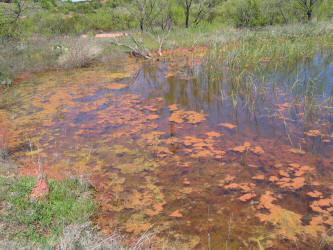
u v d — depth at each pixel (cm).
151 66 1073
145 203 357
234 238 298
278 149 466
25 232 287
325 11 1789
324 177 390
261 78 818
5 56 1043
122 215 337
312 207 336
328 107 604
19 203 323
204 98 715
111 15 1966
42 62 1080
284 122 540
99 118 614
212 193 370
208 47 1242
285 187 373
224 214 333
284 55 1044
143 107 670
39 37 1419
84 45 1177
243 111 622
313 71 861
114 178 410
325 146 469
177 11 1827
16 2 1241
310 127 534
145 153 472
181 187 385
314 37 1305
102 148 493
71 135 543
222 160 443
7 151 484
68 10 2395
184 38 1448
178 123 579
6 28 1201
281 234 300
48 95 773
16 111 667
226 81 830
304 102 625
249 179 394
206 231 309
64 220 313
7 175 389
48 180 383
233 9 1964
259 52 1008
